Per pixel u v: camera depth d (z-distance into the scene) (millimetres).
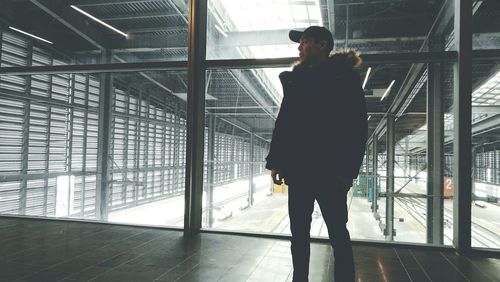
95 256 2381
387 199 9766
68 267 2146
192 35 3199
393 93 8055
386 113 9867
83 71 3498
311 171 1395
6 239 2832
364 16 5207
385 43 5406
